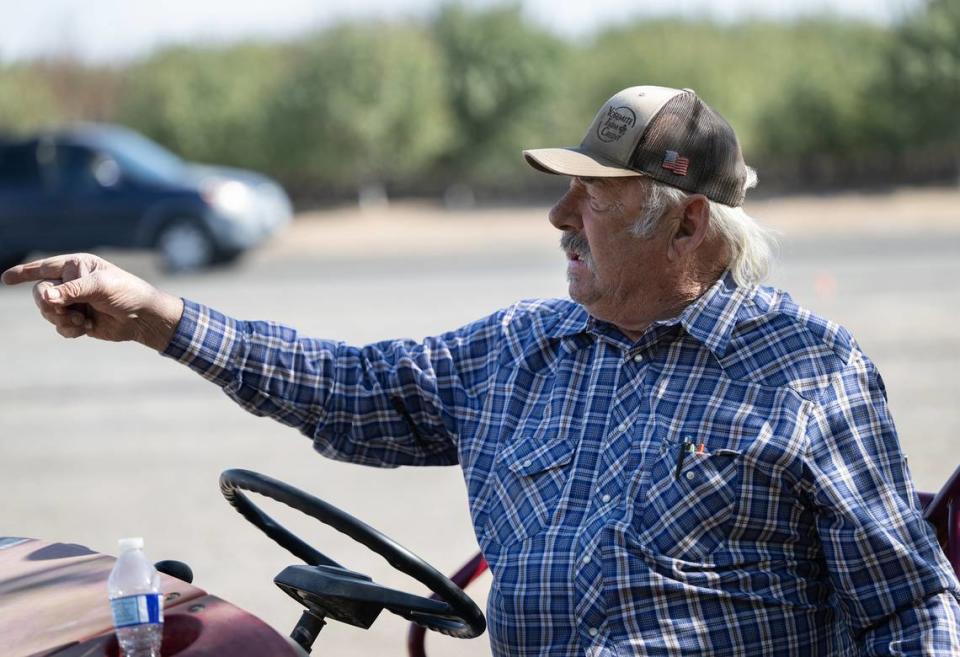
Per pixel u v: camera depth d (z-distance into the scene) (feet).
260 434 37.01
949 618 10.41
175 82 186.70
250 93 186.29
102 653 8.80
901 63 185.16
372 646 20.54
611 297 11.93
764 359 11.30
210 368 12.78
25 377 48.91
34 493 30.89
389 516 27.73
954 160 189.98
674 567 10.94
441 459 13.47
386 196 192.34
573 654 11.21
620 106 11.83
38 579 10.23
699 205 11.64
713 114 11.89
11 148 89.15
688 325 11.54
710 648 10.86
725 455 11.03
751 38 215.72
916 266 76.33
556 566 11.32
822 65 193.77
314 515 10.73
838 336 11.28
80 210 87.71
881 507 10.70
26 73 203.21
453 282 76.48
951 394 37.45
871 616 10.66
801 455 10.83
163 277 87.30
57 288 11.93
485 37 189.78
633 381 11.76
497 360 12.88
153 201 88.07
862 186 189.06
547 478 11.78
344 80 182.09
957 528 11.40
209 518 28.02
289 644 8.95
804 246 98.68
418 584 23.25
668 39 198.08
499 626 11.66
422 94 183.73
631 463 11.42
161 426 38.65
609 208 11.73
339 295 71.15
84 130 92.63
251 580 23.68
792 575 11.05
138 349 55.36
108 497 30.25
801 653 11.05
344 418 13.19
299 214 176.55
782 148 191.01
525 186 193.26
